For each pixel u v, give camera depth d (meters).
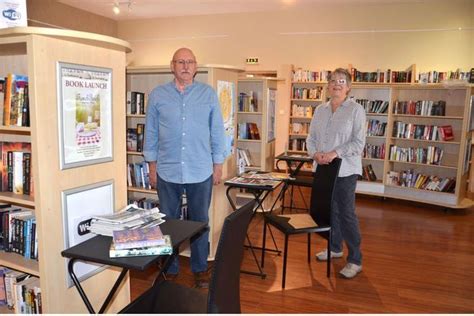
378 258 3.35
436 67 7.02
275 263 3.17
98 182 1.93
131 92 3.38
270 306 2.48
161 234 1.63
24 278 2.01
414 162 5.44
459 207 4.91
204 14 8.65
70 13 8.23
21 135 2.07
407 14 7.09
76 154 1.77
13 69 2.01
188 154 2.56
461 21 6.76
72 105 1.72
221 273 1.33
